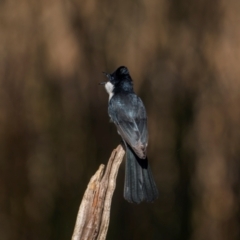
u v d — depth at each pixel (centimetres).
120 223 1362
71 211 1343
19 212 1327
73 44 1295
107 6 1340
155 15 1342
